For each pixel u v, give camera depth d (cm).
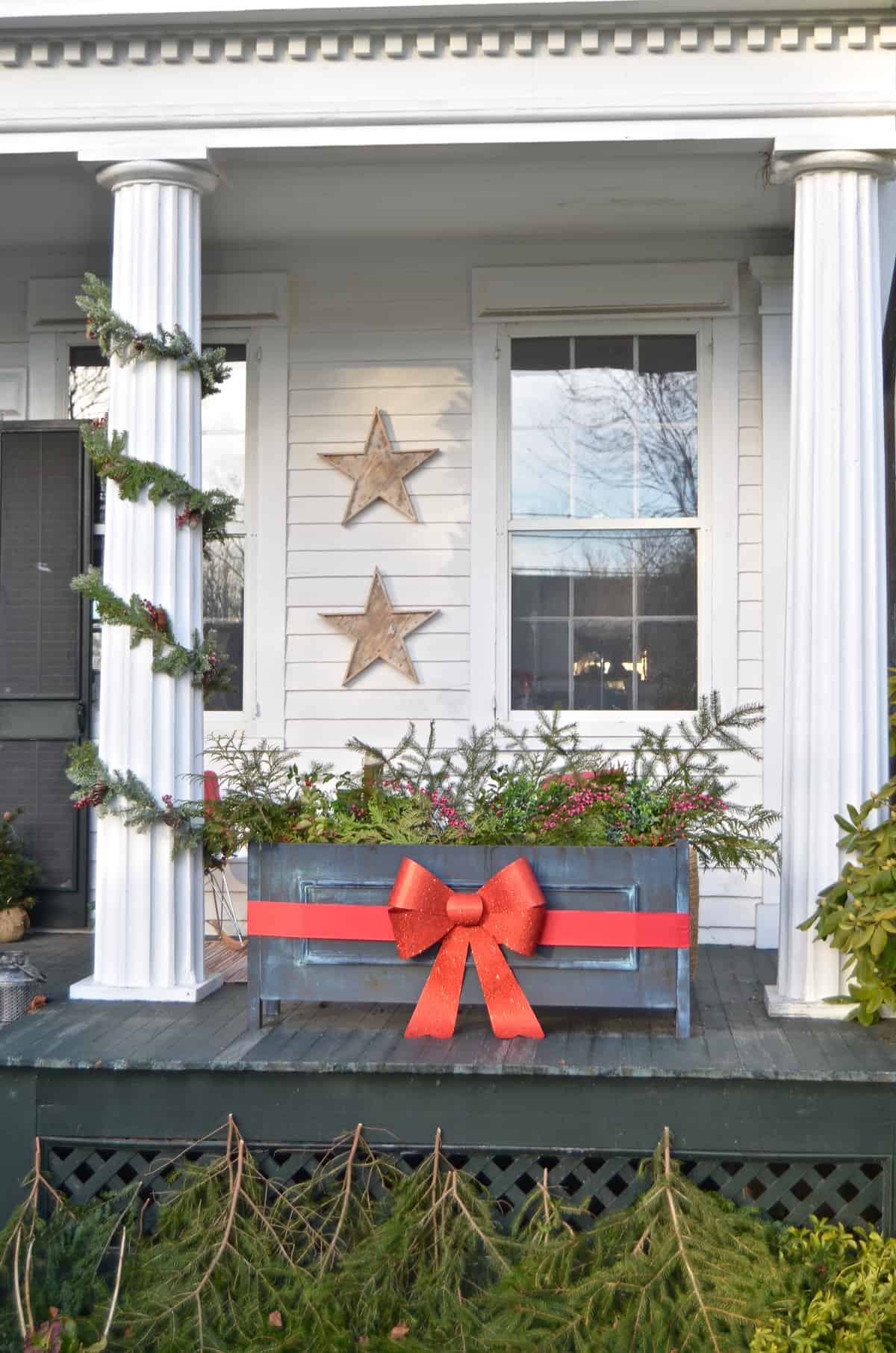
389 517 605
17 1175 399
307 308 610
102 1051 396
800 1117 376
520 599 599
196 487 464
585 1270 366
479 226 578
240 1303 362
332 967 413
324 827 416
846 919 400
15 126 455
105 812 447
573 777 429
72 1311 369
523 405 602
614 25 437
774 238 586
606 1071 375
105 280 622
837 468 442
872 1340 329
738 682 585
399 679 602
